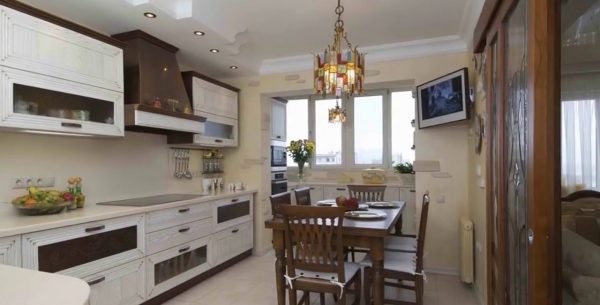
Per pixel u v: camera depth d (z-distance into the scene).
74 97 2.36
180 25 2.78
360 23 3.12
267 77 4.35
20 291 0.92
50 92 2.21
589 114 1.33
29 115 2.07
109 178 3.04
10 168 2.33
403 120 5.65
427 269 3.62
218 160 4.49
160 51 3.18
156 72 3.06
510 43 1.69
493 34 2.05
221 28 2.96
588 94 1.33
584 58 1.31
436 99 3.33
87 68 2.40
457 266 3.54
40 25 2.12
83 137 2.78
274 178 5.15
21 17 2.02
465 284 3.26
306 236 2.21
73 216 2.19
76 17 2.62
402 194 5.07
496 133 2.03
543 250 1.20
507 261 1.78
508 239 1.76
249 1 2.69
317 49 3.80
